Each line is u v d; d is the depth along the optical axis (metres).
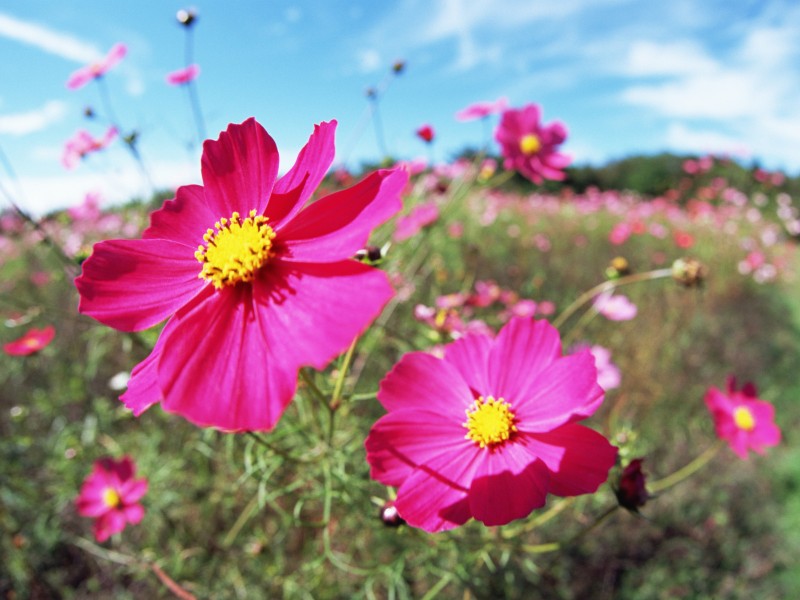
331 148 0.13
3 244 1.06
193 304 0.13
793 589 0.50
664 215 1.70
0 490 0.44
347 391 0.32
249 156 0.14
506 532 0.29
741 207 1.91
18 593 0.42
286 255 0.13
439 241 0.61
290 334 0.12
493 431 0.17
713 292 1.07
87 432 0.46
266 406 0.11
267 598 0.39
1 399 0.56
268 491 0.37
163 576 0.32
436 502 0.16
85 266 0.13
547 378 0.17
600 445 0.16
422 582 0.41
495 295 0.49
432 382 0.19
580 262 1.08
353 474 0.30
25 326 0.65
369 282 0.11
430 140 0.55
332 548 0.40
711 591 0.48
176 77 0.43
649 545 0.50
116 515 0.38
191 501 0.44
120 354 0.58
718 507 0.56
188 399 0.11
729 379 0.40
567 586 0.45
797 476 0.62
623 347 0.75
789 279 1.34
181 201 0.15
